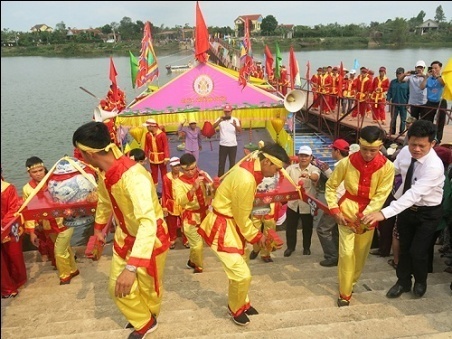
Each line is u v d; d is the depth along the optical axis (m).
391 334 3.38
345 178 4.07
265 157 3.54
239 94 10.92
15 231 4.15
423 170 3.86
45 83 44.53
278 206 5.70
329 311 3.87
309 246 6.00
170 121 10.48
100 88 39.47
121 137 10.24
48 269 5.63
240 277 3.57
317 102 16.92
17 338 3.63
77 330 3.75
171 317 3.91
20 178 17.12
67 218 4.60
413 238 4.09
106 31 70.25
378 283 4.68
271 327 3.63
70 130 24.91
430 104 9.79
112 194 3.10
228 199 3.69
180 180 5.77
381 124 13.07
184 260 6.03
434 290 4.34
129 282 2.77
